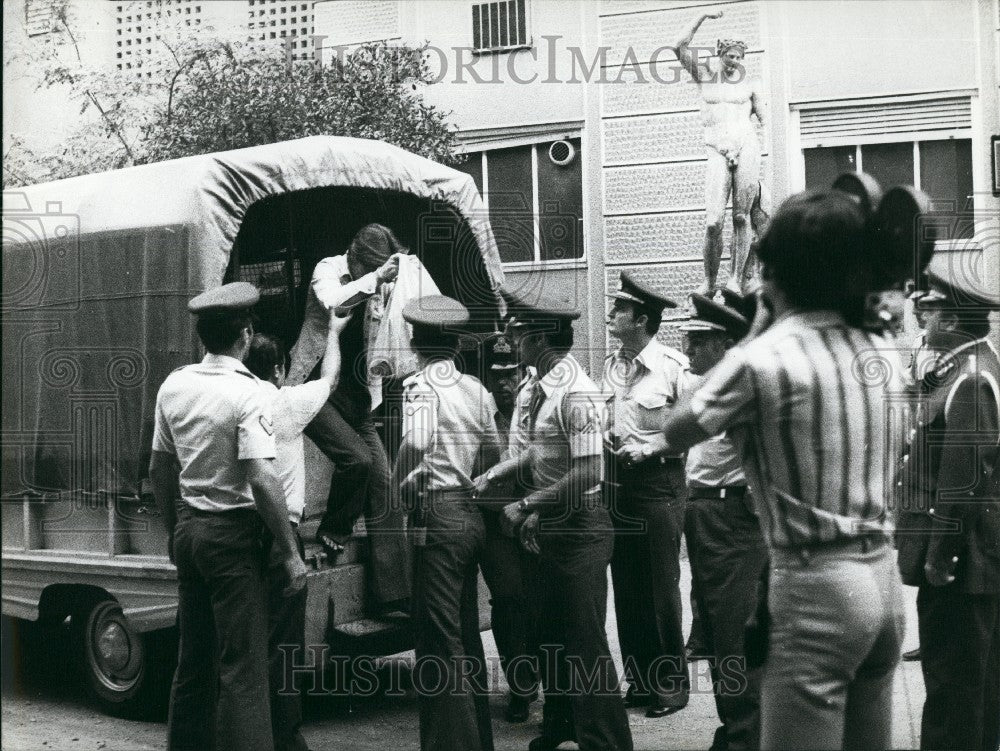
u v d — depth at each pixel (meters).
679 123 8.20
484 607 6.10
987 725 4.48
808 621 3.03
